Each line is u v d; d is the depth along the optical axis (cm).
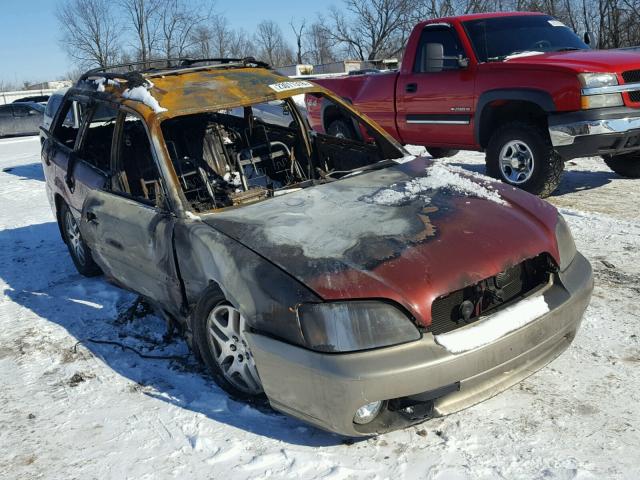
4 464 303
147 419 329
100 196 440
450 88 730
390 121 818
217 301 327
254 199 375
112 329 449
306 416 282
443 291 273
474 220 315
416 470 271
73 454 306
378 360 262
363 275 275
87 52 3638
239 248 309
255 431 309
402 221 316
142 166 493
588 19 2234
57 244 699
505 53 715
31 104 2356
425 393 274
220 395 344
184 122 507
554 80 625
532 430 290
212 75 444
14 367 404
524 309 292
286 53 4869
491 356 276
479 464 271
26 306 511
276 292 281
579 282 315
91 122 494
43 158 581
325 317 268
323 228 316
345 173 412
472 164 902
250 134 528
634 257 495
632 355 347
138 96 409
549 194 675
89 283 552
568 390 319
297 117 499
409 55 788
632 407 301
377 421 280
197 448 300
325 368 263
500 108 694
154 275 379
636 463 263
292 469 279
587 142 613
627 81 619
